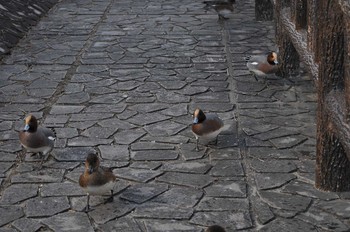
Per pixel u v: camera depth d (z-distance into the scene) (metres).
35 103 9.16
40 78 10.25
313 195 6.48
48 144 7.14
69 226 5.99
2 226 6.02
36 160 7.36
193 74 10.37
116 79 10.16
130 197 6.50
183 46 11.96
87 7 15.46
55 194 6.59
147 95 9.43
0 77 10.27
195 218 6.09
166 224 6.00
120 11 14.97
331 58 6.19
